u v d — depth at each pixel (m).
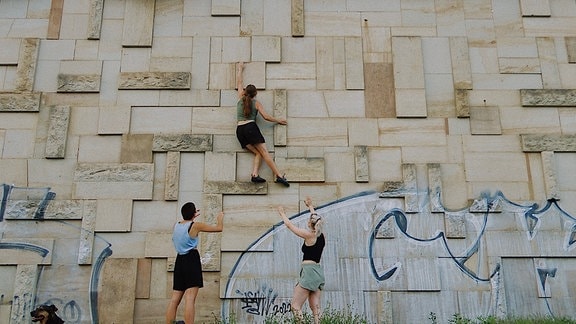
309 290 8.67
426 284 9.97
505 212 10.39
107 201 10.24
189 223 8.73
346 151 10.67
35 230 10.06
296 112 10.87
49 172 10.38
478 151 10.73
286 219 8.98
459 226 10.27
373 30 11.40
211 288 9.85
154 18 11.30
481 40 11.38
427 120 10.90
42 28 11.18
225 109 10.84
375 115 10.90
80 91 10.83
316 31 11.34
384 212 10.34
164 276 9.91
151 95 10.86
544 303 9.96
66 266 9.91
